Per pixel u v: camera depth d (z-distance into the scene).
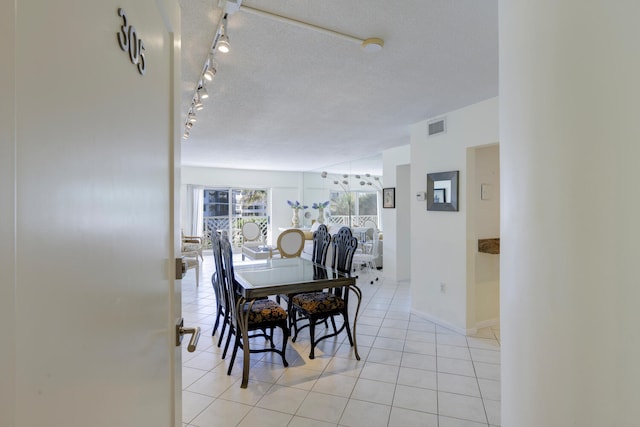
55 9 0.45
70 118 0.49
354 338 2.95
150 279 0.84
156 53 0.89
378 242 7.10
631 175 0.75
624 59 0.76
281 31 1.92
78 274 0.51
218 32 1.87
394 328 3.67
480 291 3.70
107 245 0.60
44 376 0.43
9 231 0.36
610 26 0.80
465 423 2.05
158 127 0.91
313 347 2.95
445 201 3.63
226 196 9.23
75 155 0.50
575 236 0.88
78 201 0.51
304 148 5.69
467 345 3.21
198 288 5.53
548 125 0.98
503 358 1.26
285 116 3.66
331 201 8.98
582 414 0.86
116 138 0.64
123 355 0.67
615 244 0.78
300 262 3.99
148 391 0.81
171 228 1.04
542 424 0.99
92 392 0.55
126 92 0.68
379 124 4.04
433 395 2.36
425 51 2.16
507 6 1.22
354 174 8.28
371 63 2.33
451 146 3.56
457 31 1.92
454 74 2.53
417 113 3.58
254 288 2.59
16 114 0.37
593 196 0.83
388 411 2.17
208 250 8.99
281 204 9.81
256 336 3.10
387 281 5.93
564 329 0.92
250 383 2.52
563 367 0.92
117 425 0.64
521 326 1.10
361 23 1.83
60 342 0.46
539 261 1.01
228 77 2.57
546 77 0.99
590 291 0.84
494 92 2.94
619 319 0.77
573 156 0.89
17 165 0.38
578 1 0.88
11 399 0.37
